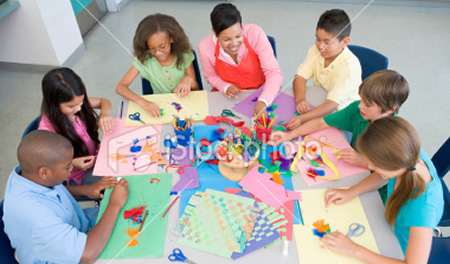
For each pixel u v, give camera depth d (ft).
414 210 3.43
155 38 5.38
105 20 12.57
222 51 5.73
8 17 9.25
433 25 11.50
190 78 6.00
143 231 3.58
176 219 3.68
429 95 8.77
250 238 3.47
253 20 12.16
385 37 11.00
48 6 9.27
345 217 3.63
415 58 10.05
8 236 3.60
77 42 10.61
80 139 5.00
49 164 3.39
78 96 4.53
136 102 5.35
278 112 5.13
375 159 3.26
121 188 3.92
